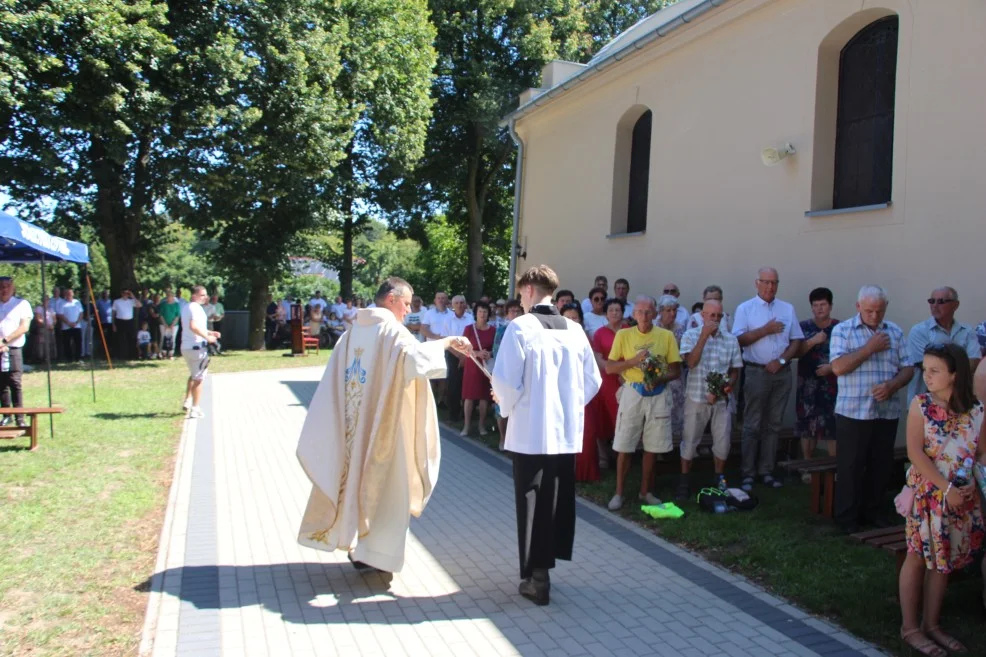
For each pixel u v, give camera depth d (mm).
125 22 15266
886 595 4250
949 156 6637
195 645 3547
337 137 19391
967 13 6516
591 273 12445
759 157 8781
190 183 17484
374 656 3506
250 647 3549
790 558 4848
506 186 30219
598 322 8398
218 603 4043
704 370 6129
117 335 19031
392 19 22500
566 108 13312
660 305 6957
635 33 14273
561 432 4184
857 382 5305
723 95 9398
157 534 5141
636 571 4754
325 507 4398
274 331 24656
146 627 3715
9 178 16000
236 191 18203
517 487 4223
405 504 4316
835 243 7762
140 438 8367
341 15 20359
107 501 5828
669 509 5832
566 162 13352
